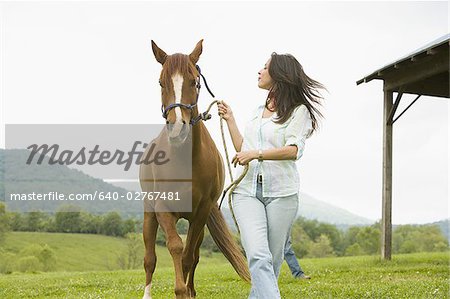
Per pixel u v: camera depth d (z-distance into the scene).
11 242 45.00
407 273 9.42
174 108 4.31
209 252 41.22
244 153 3.72
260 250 3.68
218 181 5.41
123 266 37.81
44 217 48.97
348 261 13.02
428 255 14.81
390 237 12.08
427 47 9.99
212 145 5.37
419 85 12.45
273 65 3.96
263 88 4.13
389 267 10.71
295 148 3.76
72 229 48.53
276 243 3.95
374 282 7.94
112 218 47.25
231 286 8.08
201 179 4.99
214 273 11.20
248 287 7.87
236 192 3.94
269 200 3.88
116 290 7.73
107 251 41.72
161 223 4.81
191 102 4.45
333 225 64.81
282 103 3.88
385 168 12.10
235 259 5.78
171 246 4.64
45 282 9.90
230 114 4.31
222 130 4.24
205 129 5.38
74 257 40.44
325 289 7.11
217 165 5.34
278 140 3.89
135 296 6.98
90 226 48.03
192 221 5.27
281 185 3.86
